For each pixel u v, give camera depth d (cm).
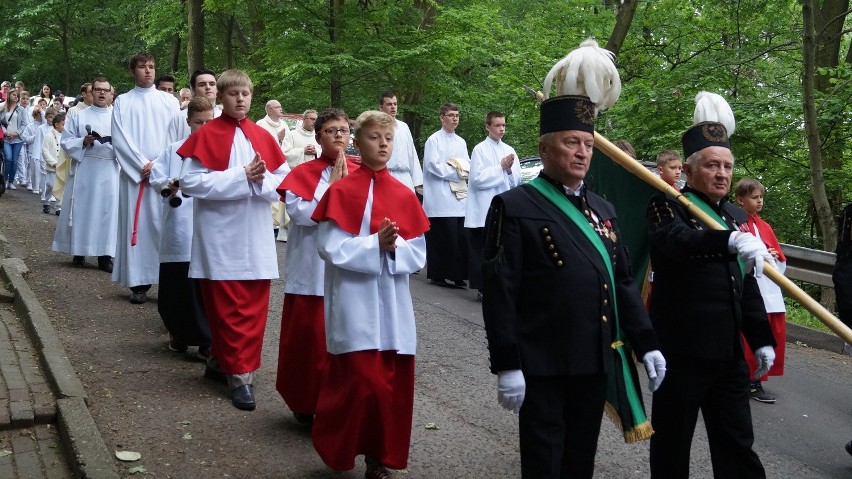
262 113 2119
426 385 643
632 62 1712
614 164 436
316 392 516
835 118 1284
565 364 351
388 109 1052
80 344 675
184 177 560
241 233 567
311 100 2045
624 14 1620
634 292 373
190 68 1825
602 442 557
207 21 2491
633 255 435
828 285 933
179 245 642
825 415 649
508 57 1681
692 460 533
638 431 361
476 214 1020
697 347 400
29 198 1700
